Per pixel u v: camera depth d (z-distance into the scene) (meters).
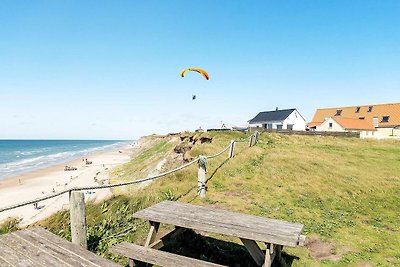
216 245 6.96
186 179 12.53
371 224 8.94
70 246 4.48
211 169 13.61
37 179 53.31
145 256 5.20
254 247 5.25
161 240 6.11
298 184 12.48
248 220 5.61
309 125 66.69
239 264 6.49
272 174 13.67
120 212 8.71
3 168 75.88
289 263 6.41
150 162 33.53
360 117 61.91
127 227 7.76
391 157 20.62
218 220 5.55
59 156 115.94
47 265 3.86
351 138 34.62
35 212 26.14
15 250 4.27
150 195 10.04
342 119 56.25
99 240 6.82
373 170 15.84
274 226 5.31
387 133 55.62
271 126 66.62
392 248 7.25
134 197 9.95
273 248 5.18
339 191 11.84
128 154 106.38
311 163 16.16
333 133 38.00
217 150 17.86
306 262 6.48
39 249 4.33
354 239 7.68
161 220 5.51
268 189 11.71
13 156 121.69
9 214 26.08
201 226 5.20
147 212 5.96
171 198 9.99
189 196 10.45
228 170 13.93
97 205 9.73
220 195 10.80
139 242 7.09
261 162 15.90
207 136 28.66
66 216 8.98
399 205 10.76
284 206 10.02
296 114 65.19
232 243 7.05
